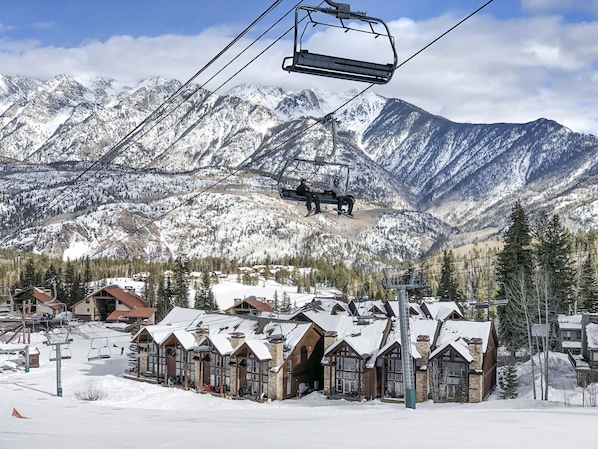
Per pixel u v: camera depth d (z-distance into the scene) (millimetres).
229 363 71188
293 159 24969
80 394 70938
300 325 73562
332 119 24797
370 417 29922
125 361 96750
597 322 81875
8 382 81188
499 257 103812
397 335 68000
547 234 105125
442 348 65562
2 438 21109
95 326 151250
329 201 24891
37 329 143125
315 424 25984
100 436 21719
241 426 26406
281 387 67875
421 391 65188
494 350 74188
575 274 114938
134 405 66312
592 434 20391
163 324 85812
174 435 21984
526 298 84562
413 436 20719
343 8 15023
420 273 136125
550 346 93188
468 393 64375
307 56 15164
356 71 15500
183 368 76312
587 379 72938
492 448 17812
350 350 67938
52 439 20625
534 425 23547
